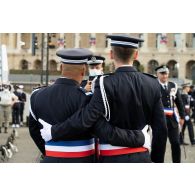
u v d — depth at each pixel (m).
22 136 22.06
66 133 5.64
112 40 5.81
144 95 5.71
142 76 5.81
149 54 85.62
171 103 11.47
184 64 84.38
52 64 83.94
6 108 23.00
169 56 85.00
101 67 9.45
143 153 5.80
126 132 5.66
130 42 5.75
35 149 16.98
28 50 88.06
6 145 15.07
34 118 6.12
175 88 11.79
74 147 5.76
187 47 85.38
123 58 5.79
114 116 5.62
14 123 26.77
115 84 5.63
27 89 50.22
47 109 5.84
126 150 5.72
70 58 5.87
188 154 16.41
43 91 5.97
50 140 5.83
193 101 32.34
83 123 5.53
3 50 28.14
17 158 14.59
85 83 9.38
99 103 5.57
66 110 5.77
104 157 5.80
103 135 5.59
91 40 85.31
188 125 20.19
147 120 5.83
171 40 85.44
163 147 5.86
